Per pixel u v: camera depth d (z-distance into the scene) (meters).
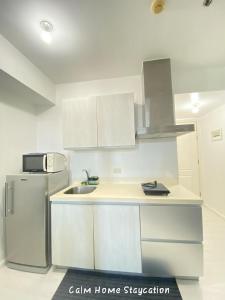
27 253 1.96
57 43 1.79
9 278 1.84
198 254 1.65
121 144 2.17
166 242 1.70
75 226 1.86
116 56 2.05
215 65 2.32
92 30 1.63
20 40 1.73
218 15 1.50
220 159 3.35
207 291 1.58
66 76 2.50
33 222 1.97
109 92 2.60
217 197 3.49
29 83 2.07
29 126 2.62
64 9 1.40
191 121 4.33
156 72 2.13
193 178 4.33
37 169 2.23
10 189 2.04
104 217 1.81
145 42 1.82
